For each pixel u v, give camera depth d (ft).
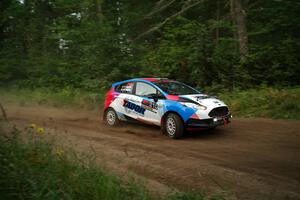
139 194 15.67
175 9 79.61
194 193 16.90
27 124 36.60
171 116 29.89
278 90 45.34
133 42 66.13
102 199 14.66
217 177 19.88
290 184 18.51
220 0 78.28
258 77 51.72
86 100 51.98
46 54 78.54
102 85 56.34
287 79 51.42
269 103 39.93
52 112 46.60
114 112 35.76
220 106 29.35
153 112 31.60
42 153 18.78
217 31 70.28
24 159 17.35
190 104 28.99
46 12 89.35
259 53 53.72
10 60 78.07
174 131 29.55
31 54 78.69
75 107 50.90
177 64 54.70
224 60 52.70
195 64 52.37
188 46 57.57
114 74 56.65
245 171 20.66
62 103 53.01
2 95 64.64
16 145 18.43
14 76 77.61
